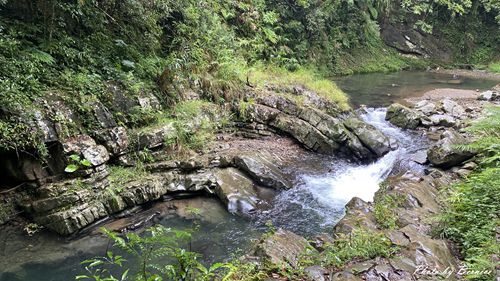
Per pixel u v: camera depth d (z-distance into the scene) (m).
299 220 6.66
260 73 11.19
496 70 22.22
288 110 9.78
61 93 6.47
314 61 17.70
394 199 5.82
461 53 24.88
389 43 23.42
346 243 4.52
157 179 6.94
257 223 6.55
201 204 6.98
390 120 10.92
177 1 9.67
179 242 5.77
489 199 4.85
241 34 13.31
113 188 6.41
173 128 7.74
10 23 6.82
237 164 7.73
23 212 6.06
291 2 16.52
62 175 6.20
